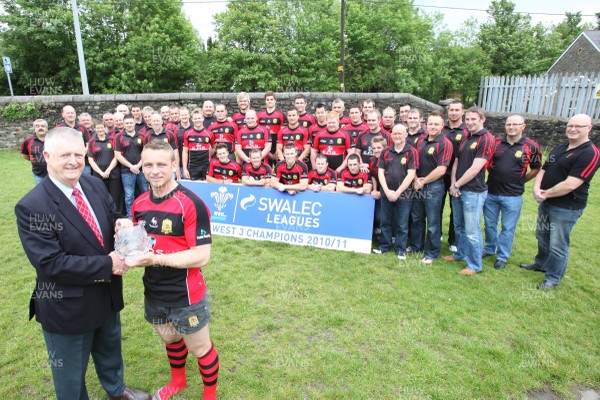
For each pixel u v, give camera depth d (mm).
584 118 3818
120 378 2648
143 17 21359
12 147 12594
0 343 3260
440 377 2893
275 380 2867
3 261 4855
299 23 22344
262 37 22109
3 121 12391
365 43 24125
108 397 2713
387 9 26328
